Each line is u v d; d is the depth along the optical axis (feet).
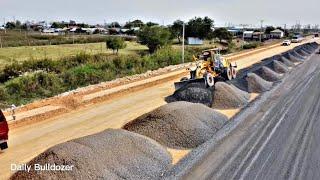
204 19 301.22
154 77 96.12
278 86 86.94
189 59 152.66
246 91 77.82
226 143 43.47
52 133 46.34
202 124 47.16
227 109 61.77
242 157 39.04
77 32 413.39
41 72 89.66
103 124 50.72
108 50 209.46
